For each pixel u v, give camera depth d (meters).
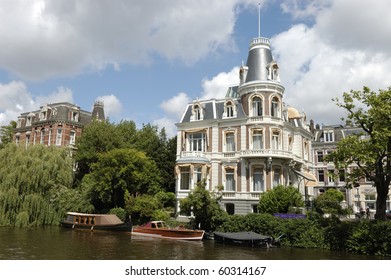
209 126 39.09
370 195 51.31
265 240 24.91
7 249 20.81
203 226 30.61
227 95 43.41
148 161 41.34
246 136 36.69
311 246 24.23
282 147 36.28
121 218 34.72
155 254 21.31
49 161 34.59
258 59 38.44
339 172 23.92
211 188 37.22
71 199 35.06
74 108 54.53
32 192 32.59
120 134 46.31
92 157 42.34
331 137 57.03
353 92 23.05
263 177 35.09
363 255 21.48
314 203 34.06
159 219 34.00
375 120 22.00
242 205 35.31
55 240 25.11
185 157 38.09
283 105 40.69
